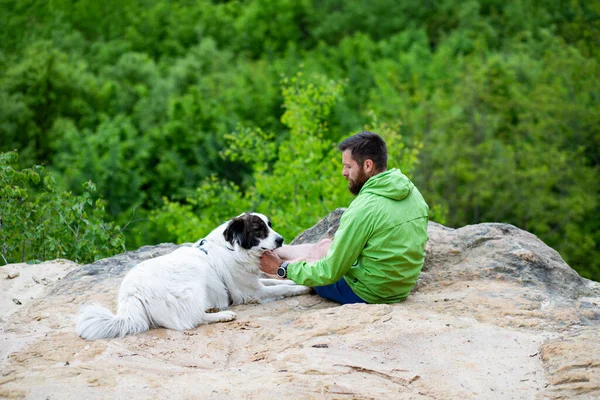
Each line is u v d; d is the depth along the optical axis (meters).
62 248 8.84
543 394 3.99
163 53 56.38
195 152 30.14
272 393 4.00
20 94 35.00
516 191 27.55
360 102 36.38
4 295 6.42
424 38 49.22
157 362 4.63
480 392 4.04
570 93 28.62
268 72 41.41
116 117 36.44
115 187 28.36
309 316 5.21
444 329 4.86
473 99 30.08
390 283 5.36
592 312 5.19
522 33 38.19
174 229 18.25
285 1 57.25
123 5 59.91
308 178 16.86
